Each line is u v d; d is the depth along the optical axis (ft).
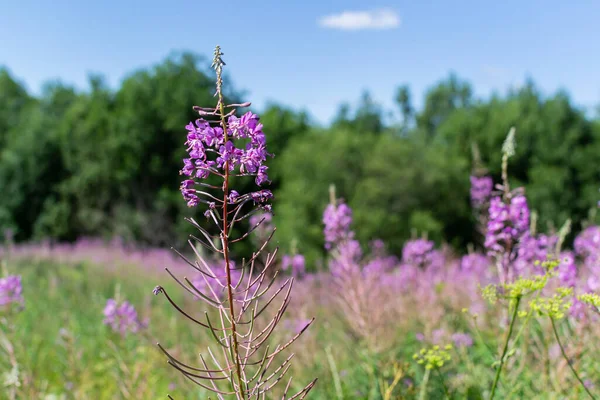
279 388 18.07
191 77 127.13
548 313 12.14
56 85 181.98
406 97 231.09
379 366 19.30
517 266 17.79
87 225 127.95
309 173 98.89
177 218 118.11
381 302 23.06
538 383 16.89
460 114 134.92
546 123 123.75
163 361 22.88
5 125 174.29
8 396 19.54
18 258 76.02
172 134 126.00
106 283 56.08
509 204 17.87
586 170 118.73
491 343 18.74
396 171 97.25
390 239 93.61
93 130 131.75
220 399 9.72
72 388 22.66
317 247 86.69
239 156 8.94
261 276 9.83
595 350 16.43
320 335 25.38
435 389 17.44
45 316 36.58
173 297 42.80
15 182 137.49
